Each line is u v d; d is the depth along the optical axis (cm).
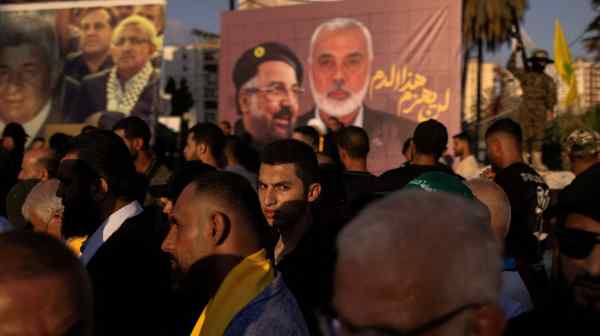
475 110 2611
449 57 995
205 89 5494
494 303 95
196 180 188
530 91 996
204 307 196
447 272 92
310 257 262
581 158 385
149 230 247
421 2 1012
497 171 405
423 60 1011
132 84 1195
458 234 94
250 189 188
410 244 93
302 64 1100
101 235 246
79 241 262
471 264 93
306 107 1097
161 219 265
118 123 479
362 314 95
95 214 253
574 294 182
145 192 449
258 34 1133
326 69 1081
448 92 994
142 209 261
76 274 115
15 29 1269
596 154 381
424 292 92
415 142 400
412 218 95
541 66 1009
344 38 1068
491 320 94
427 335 92
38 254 112
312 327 240
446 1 998
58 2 1245
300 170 285
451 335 92
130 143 469
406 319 92
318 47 1088
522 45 1417
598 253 175
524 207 348
